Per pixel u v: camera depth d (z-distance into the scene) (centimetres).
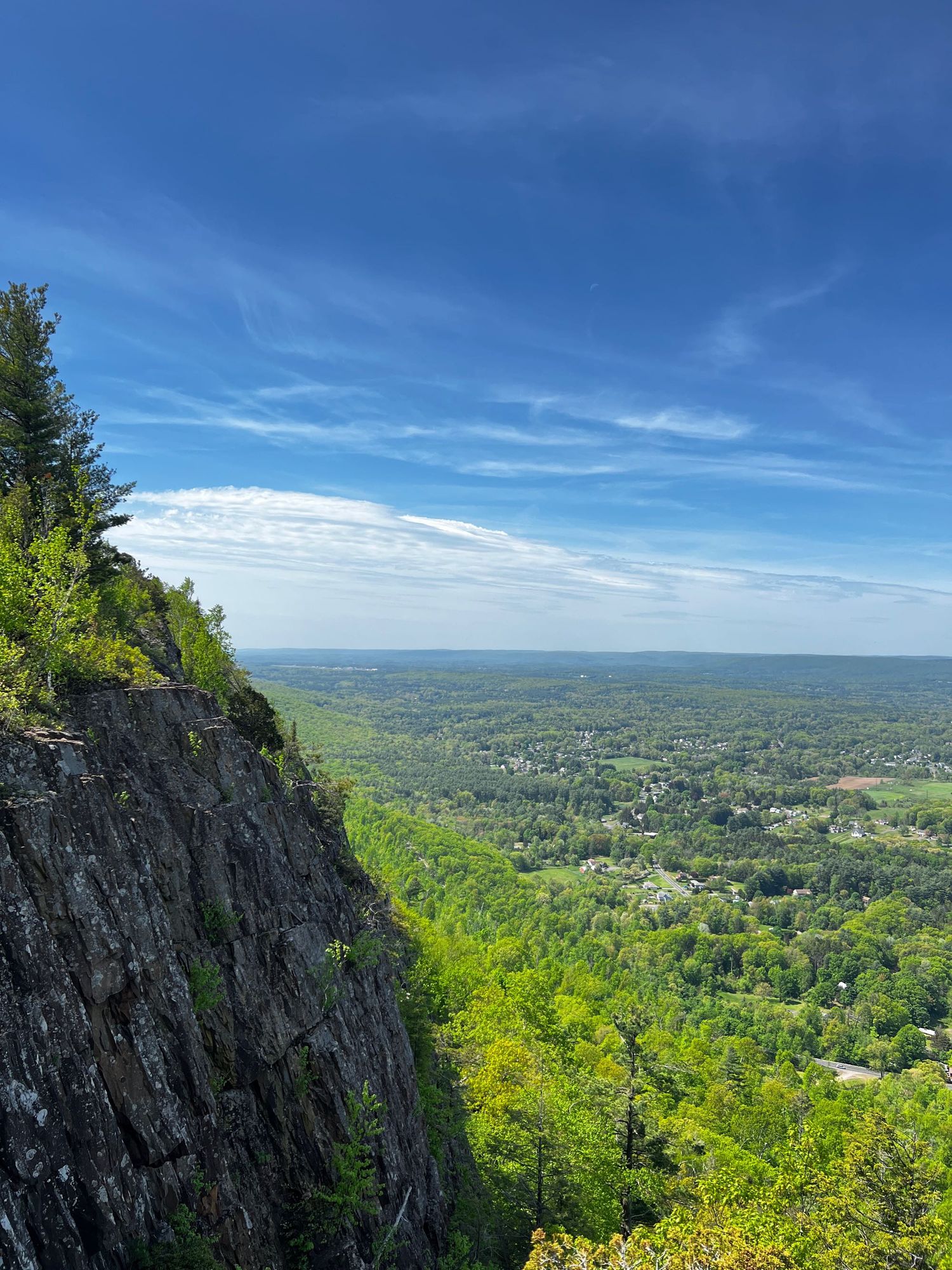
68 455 3922
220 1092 2217
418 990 5069
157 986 1972
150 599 4850
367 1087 2794
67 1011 1627
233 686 4691
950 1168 6625
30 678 2203
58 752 1906
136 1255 1614
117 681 2602
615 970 14188
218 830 2584
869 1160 3672
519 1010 8050
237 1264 1939
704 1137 6756
